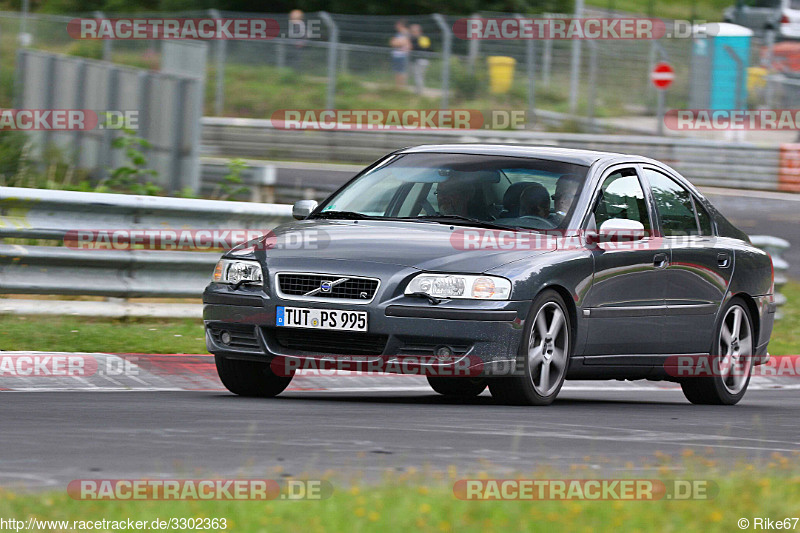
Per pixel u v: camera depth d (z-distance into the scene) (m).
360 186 29.50
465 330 24.98
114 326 34.78
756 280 32.69
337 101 100.31
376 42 100.81
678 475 16.41
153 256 36.31
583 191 28.06
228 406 24.31
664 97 101.25
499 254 25.91
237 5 145.50
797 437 22.89
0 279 34.25
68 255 34.94
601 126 99.00
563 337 26.73
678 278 29.75
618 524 12.85
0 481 15.05
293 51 101.81
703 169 88.56
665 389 36.56
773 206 79.81
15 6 161.75
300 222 28.42
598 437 21.16
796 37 130.00
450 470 15.73
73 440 18.72
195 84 61.50
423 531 12.16
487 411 24.75
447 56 99.25
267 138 94.44
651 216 29.77
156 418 21.77
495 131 91.69
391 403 26.45
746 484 15.11
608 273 27.67
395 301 25.03
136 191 55.78
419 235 26.50
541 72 99.38
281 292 25.83
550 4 146.00
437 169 29.06
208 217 37.91
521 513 13.04
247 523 12.42
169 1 150.25
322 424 21.55
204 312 27.14
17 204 34.50
